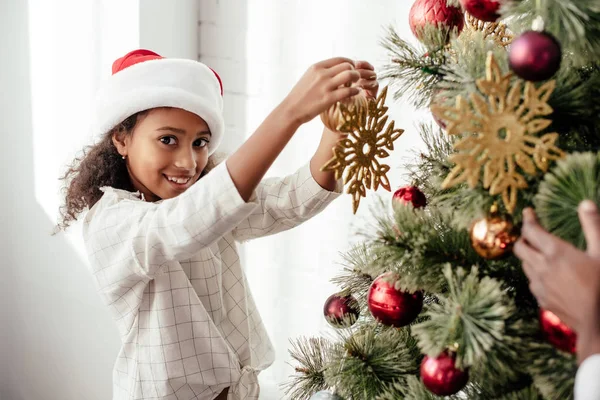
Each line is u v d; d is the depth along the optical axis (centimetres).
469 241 67
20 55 179
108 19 161
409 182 91
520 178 59
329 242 157
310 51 156
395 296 70
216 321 113
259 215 110
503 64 63
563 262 48
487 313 59
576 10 55
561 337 57
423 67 75
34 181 185
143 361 107
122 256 96
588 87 63
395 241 67
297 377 94
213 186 80
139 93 106
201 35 174
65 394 195
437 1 77
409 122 142
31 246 191
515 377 64
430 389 64
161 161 108
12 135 187
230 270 118
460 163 58
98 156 116
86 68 167
